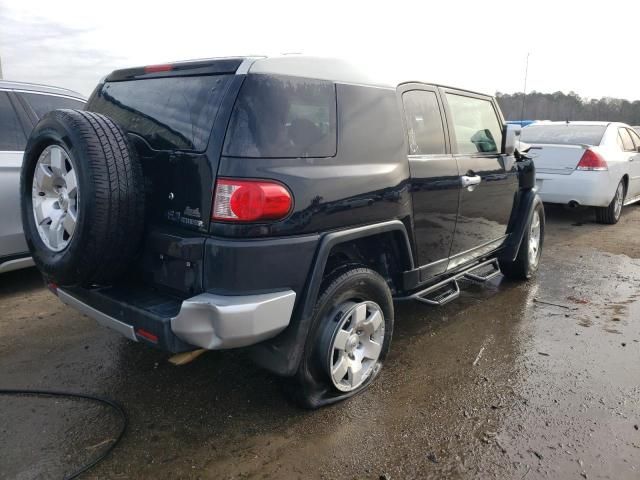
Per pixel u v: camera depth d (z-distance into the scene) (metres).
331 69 2.91
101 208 2.52
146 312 2.56
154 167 2.74
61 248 2.78
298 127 2.65
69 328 4.09
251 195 2.45
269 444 2.73
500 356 3.79
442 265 3.89
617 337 4.17
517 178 4.93
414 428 2.89
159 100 2.85
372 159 3.05
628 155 8.74
